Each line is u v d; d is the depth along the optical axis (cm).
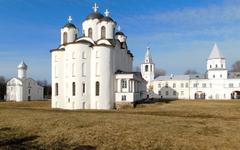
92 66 6600
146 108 6281
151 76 13950
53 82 7094
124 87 6694
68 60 6669
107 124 3106
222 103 7462
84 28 7500
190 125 3122
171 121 3400
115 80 6756
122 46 7625
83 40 6712
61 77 7006
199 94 13288
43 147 2388
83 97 6494
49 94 17738
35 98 14225
